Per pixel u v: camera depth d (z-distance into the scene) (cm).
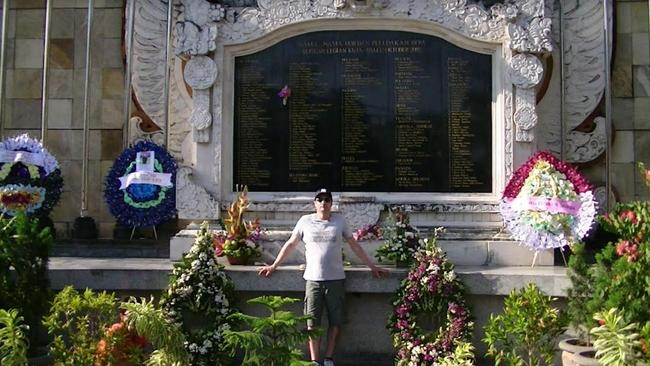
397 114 998
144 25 1171
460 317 748
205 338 735
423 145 993
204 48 985
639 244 657
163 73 1166
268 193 997
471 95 992
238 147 1005
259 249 902
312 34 1012
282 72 1010
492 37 979
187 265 763
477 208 960
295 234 792
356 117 1002
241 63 1012
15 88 1220
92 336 663
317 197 778
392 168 992
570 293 696
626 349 556
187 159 1125
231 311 755
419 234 919
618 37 1151
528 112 967
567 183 877
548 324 663
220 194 984
